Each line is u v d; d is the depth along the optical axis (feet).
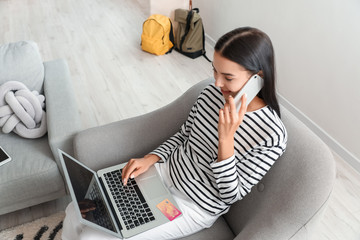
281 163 3.54
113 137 4.52
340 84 6.62
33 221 5.46
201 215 3.79
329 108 7.05
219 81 3.23
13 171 4.78
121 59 10.33
